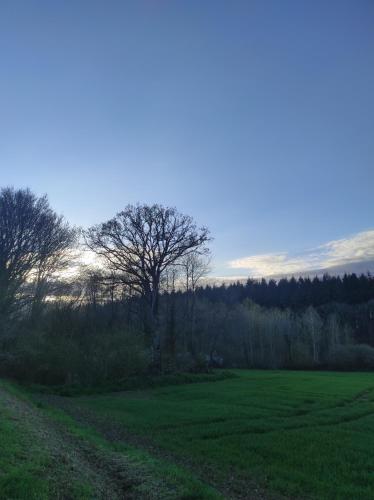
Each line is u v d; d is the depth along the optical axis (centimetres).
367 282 11769
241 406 2317
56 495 752
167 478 985
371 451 1356
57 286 4356
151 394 3095
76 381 3350
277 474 1136
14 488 717
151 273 4169
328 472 1152
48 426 1420
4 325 3491
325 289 12019
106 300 5034
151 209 4184
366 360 7462
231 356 8188
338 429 1694
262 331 8775
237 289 13225
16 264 3903
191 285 5747
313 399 2597
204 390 3188
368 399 2745
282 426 1752
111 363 3625
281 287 13088
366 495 988
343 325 9981
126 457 1159
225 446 1419
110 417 1998
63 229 4434
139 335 4131
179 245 4200
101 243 4178
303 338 8919
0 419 1204
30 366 3356
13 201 4006
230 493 1001
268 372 5831
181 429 1708
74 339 3716
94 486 872
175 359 4538
